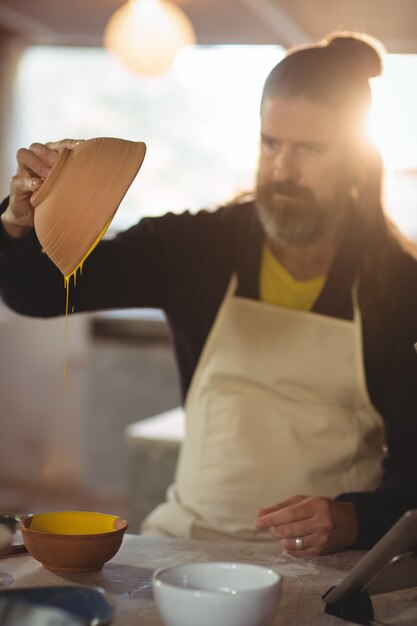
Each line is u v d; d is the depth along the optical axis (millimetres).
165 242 1926
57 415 4973
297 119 1710
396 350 1765
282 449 1791
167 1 4195
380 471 1843
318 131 1713
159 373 4695
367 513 1542
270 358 1830
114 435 4797
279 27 4340
